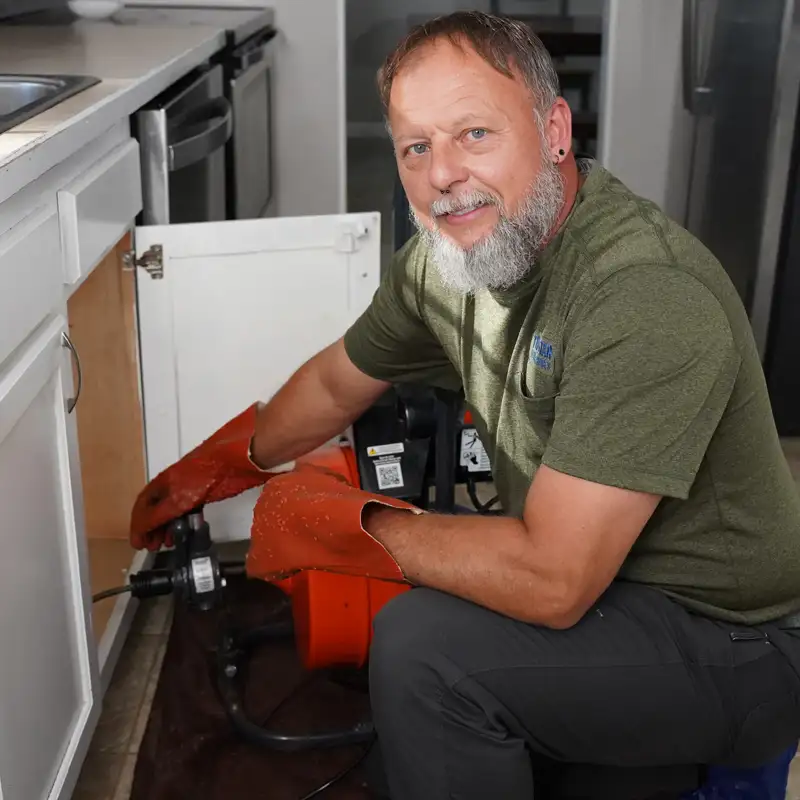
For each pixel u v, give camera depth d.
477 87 1.18
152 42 2.23
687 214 2.99
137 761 1.63
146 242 1.83
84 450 1.96
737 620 1.27
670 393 1.11
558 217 1.25
